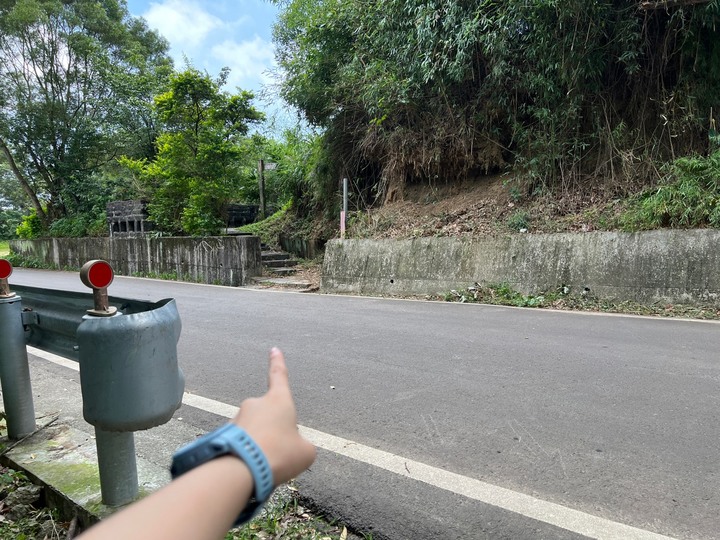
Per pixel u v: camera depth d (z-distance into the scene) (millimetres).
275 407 782
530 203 9773
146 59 26062
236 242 12719
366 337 5832
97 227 20562
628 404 3500
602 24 8352
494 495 2436
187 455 688
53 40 22266
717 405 3432
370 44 11656
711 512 2240
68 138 22406
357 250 10477
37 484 2547
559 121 9508
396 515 2334
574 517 2232
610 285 7398
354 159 13891
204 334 6395
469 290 8531
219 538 612
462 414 3441
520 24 9023
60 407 3891
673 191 7250
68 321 2611
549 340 5352
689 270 6797
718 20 7691
